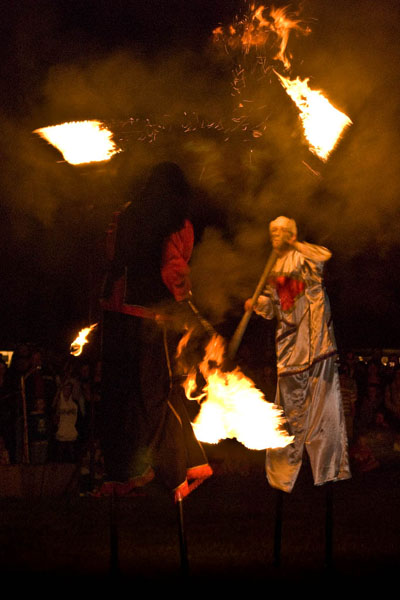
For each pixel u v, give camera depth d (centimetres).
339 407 514
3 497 918
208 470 486
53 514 759
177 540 592
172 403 481
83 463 947
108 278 495
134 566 488
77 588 430
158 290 488
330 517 493
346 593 421
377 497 886
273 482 512
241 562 502
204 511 783
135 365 481
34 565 489
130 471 473
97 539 596
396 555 522
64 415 1116
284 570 479
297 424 514
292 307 519
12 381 1066
